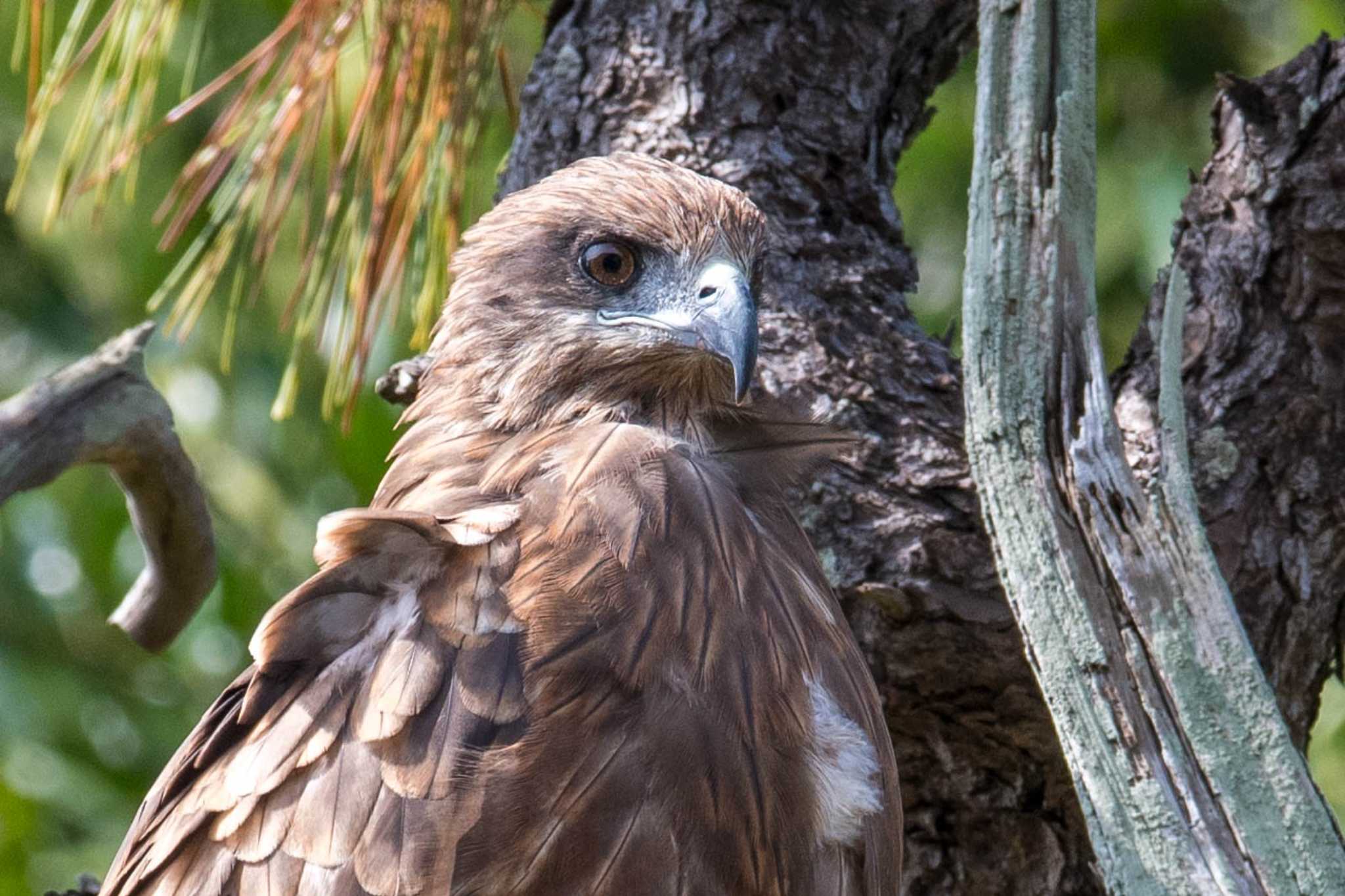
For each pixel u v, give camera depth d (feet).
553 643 18.80
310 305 30.68
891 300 25.93
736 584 20.11
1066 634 19.34
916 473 23.65
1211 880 18.58
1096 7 20.36
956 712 23.66
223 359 27.71
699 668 19.27
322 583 19.22
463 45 27.68
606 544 19.56
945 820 24.31
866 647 23.38
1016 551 19.67
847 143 26.53
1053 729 23.41
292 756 18.81
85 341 48.60
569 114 26.50
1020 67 20.16
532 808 18.30
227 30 41.63
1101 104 48.11
